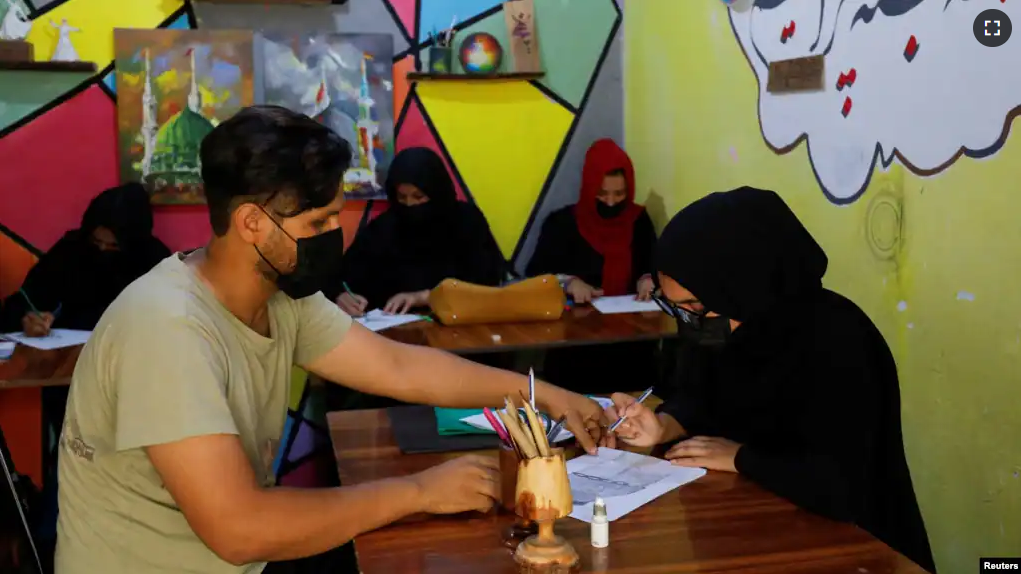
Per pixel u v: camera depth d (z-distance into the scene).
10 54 3.20
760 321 1.59
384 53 3.58
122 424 1.16
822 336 1.53
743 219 1.50
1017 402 1.79
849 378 1.49
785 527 1.32
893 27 2.11
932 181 2.01
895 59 2.11
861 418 1.46
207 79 3.43
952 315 1.97
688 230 1.52
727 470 1.54
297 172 1.21
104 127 3.39
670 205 3.45
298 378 3.53
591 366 3.06
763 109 2.74
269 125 1.21
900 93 2.10
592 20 3.77
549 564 1.16
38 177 3.35
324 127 1.27
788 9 2.57
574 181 3.83
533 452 1.19
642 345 3.07
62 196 3.38
